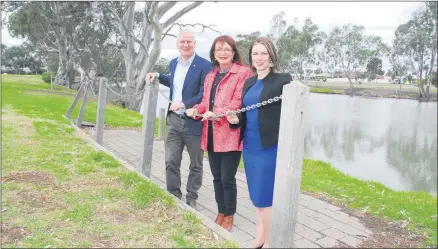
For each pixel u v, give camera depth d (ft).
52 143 22.04
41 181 14.78
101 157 18.67
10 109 37.58
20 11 83.20
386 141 36.65
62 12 78.23
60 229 10.62
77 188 14.08
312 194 15.58
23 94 56.75
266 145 9.18
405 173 28.99
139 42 66.74
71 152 19.85
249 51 9.73
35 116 33.30
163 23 62.03
